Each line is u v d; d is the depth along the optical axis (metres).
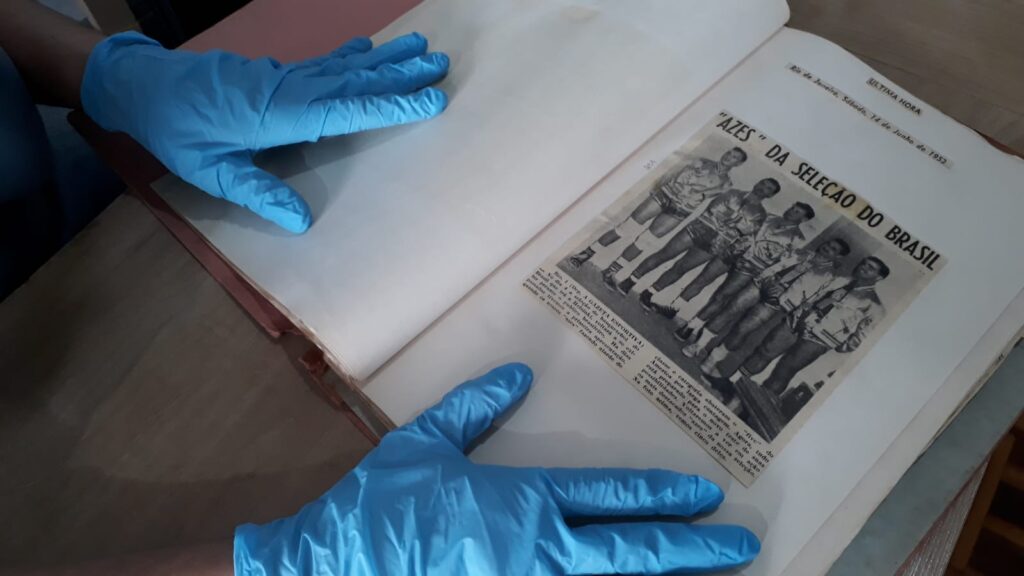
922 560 0.45
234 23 0.61
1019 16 0.58
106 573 0.40
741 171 0.48
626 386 0.41
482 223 0.45
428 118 0.50
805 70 0.52
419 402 0.42
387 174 0.48
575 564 0.38
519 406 0.42
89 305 0.51
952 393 0.40
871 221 0.46
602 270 0.45
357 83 0.51
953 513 0.47
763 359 0.41
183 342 0.49
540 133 0.48
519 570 0.38
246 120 0.49
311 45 0.59
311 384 0.47
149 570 0.40
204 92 0.50
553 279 0.45
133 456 0.46
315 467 0.44
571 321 0.44
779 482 0.38
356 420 0.45
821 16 0.60
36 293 0.52
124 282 0.52
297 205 0.46
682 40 0.51
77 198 0.72
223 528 0.43
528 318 0.44
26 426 0.47
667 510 0.38
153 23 0.84
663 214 0.47
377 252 0.44
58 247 0.70
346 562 0.39
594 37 0.52
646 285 0.44
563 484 0.39
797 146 0.49
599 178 0.48
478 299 0.45
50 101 0.61
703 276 0.44
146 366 0.49
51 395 0.48
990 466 0.66
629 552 0.37
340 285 0.43
